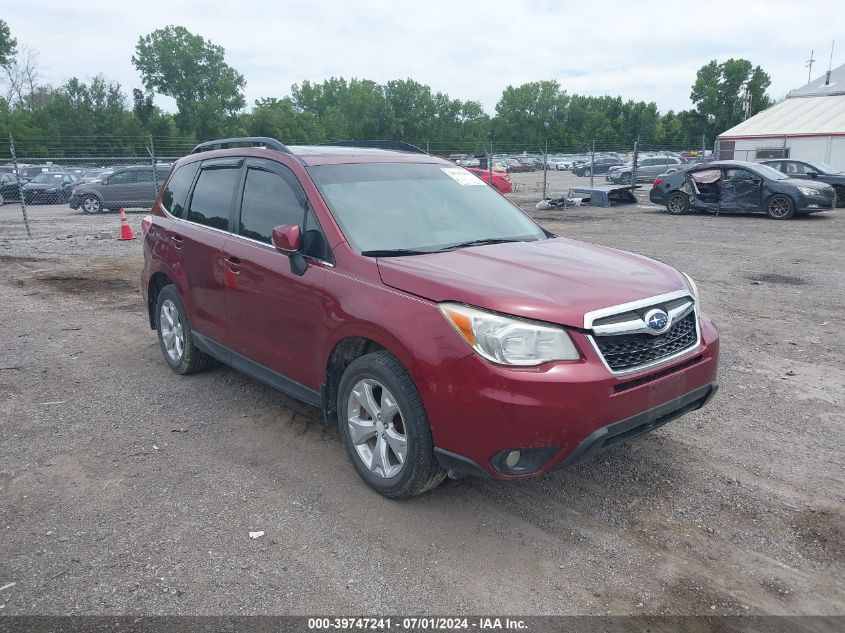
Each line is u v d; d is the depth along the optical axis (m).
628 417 3.27
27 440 4.58
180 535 3.45
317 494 3.84
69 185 27.92
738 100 95.56
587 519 3.59
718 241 13.97
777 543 3.37
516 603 2.95
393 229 4.16
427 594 3.00
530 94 115.88
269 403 5.19
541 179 46.59
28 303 8.87
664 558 3.26
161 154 59.00
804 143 30.95
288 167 4.49
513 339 3.14
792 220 17.75
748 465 4.17
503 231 4.54
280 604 2.94
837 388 5.46
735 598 2.98
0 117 64.31
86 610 2.90
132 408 5.12
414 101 91.00
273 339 4.39
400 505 3.72
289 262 4.16
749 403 5.16
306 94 107.06
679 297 3.61
